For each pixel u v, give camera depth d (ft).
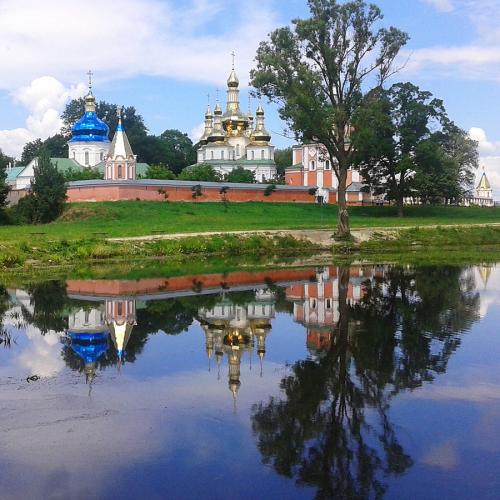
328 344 61.57
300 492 31.53
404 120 267.59
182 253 155.53
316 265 134.41
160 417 41.19
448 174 292.40
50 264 132.67
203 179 318.24
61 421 40.32
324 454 35.60
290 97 167.73
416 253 164.14
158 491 31.48
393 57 173.78
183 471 33.53
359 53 171.94
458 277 111.04
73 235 166.09
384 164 270.05
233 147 383.65
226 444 36.99
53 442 37.01
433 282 104.17
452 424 40.04
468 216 279.90
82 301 87.35
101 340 63.82
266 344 62.03
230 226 200.44
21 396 45.21
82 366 53.67
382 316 75.15
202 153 388.37
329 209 282.56
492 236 197.36
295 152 369.09
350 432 38.78
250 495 31.14
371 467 34.12
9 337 64.69
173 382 49.06
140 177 309.01
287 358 56.59
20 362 54.90
